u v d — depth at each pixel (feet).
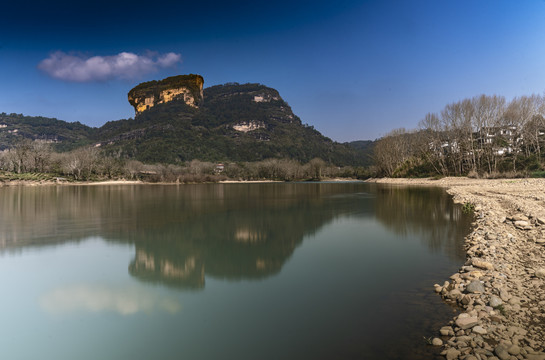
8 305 30.01
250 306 28.45
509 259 34.01
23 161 354.54
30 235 62.13
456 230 58.95
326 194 172.14
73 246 53.11
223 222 76.74
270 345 21.65
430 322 22.89
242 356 20.48
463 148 261.85
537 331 19.25
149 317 26.89
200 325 25.11
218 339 22.88
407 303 27.02
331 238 56.85
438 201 112.68
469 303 24.53
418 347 19.65
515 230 48.08
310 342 21.70
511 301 23.39
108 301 30.71
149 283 35.42
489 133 245.45
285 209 102.63
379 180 363.15
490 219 59.72
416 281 32.78
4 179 291.99
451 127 266.77
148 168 492.95
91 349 22.35
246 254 47.37
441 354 18.48
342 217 82.33
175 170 480.23
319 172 541.75
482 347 18.17
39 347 22.67
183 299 30.55
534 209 60.75
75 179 370.94
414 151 351.05
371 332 22.36
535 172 194.18
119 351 21.94
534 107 226.17
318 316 25.73
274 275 37.14
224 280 35.91
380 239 54.54
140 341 23.03
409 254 43.83
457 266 37.27
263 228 68.49
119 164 497.87
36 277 37.83
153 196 166.81
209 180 445.78
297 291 31.68
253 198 151.23
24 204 121.60
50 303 30.22
